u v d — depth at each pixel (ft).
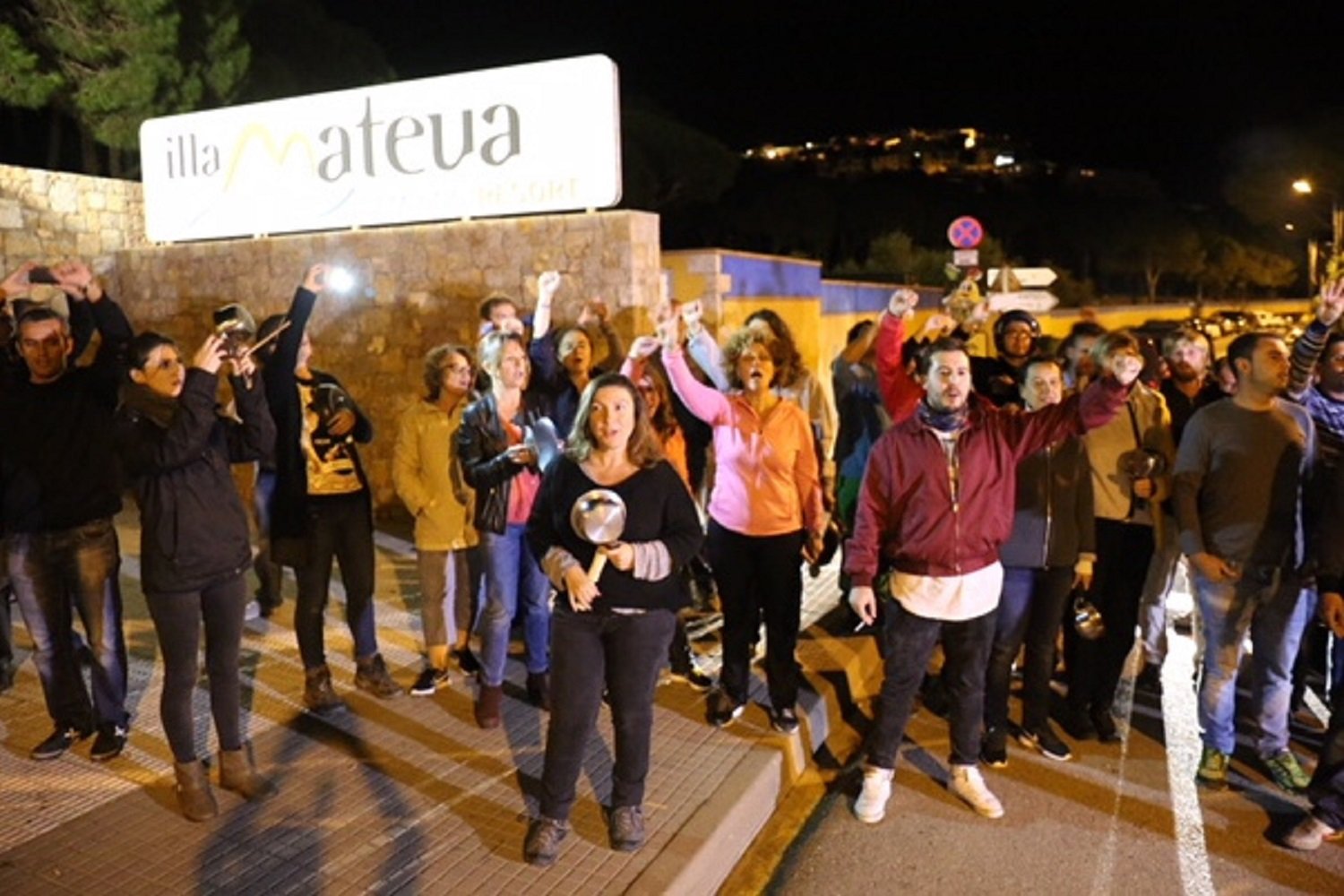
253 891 11.75
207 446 13.07
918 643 14.38
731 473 16.11
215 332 12.92
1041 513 15.58
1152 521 17.19
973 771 15.20
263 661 18.71
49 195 34.27
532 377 19.12
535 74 27.78
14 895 11.57
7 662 17.15
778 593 16.12
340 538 16.58
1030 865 13.62
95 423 14.61
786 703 16.42
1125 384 13.14
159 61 43.57
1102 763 16.51
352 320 30.99
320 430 16.20
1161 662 19.57
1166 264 165.99
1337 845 14.03
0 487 14.32
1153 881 13.19
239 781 13.78
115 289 34.50
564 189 27.94
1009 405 18.06
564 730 12.39
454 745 15.42
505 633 15.79
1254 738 17.30
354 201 30.53
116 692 14.88
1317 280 129.49
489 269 29.04
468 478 15.52
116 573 14.93
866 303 51.90
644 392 17.70
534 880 12.04
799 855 14.02
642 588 12.18
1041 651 16.47
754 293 37.45
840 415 22.48
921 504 14.01
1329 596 14.30
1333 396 17.58
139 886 11.80
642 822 12.80
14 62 42.16
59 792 13.93
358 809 13.56
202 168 32.78
